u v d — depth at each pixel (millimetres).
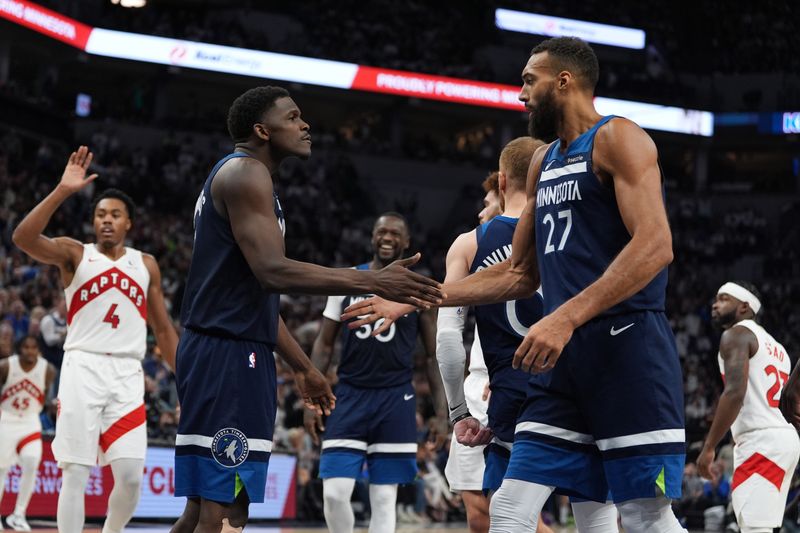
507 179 6281
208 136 38594
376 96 41406
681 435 4367
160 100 39844
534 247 5035
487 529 6863
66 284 8023
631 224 4285
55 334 15953
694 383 31625
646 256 4168
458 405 6254
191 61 37125
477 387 6961
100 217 8062
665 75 45844
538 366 4129
